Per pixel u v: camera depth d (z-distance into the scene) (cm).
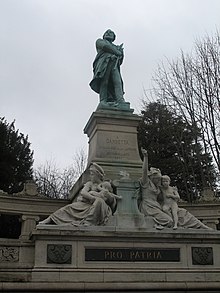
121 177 1490
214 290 1270
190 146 2956
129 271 1268
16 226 2889
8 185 2992
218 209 1900
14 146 3175
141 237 1314
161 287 1235
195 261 1338
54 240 1262
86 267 1253
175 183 3188
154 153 3303
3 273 1212
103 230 1295
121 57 1834
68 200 1919
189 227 1402
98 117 1658
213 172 2897
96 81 1808
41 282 1193
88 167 1645
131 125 1683
